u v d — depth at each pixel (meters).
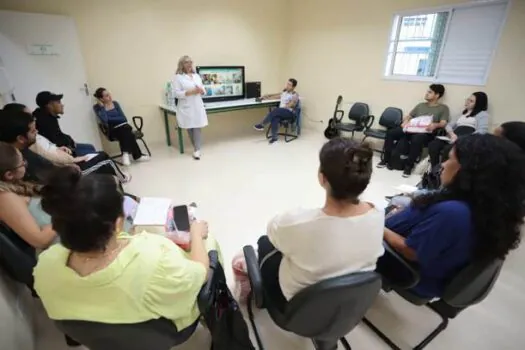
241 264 1.51
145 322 0.78
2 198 1.13
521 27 2.85
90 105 3.78
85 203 0.64
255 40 5.07
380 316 1.56
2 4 3.13
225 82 4.81
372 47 4.19
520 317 1.56
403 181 3.29
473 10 3.16
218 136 5.09
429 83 3.68
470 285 1.06
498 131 1.50
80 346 1.35
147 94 4.33
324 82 5.04
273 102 4.93
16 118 1.74
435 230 1.04
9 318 1.15
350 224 0.85
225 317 1.19
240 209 2.66
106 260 0.73
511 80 3.01
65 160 2.30
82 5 3.55
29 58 3.20
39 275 0.73
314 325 0.97
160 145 4.52
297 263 0.92
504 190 0.93
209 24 4.52
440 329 1.40
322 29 4.80
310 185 3.16
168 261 0.81
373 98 4.37
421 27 3.67
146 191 2.98
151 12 4.01
